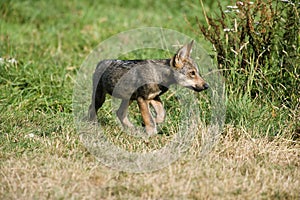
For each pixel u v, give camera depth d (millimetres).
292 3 13875
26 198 9789
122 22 24188
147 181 10367
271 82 14109
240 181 10578
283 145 12562
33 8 24906
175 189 10133
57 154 11766
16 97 15484
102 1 27453
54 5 25625
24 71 17188
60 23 23922
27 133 13055
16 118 14008
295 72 13586
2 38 21156
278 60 14391
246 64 14250
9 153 11711
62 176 10578
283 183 10570
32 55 19438
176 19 23250
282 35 14742
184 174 10711
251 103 13375
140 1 27625
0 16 23688
